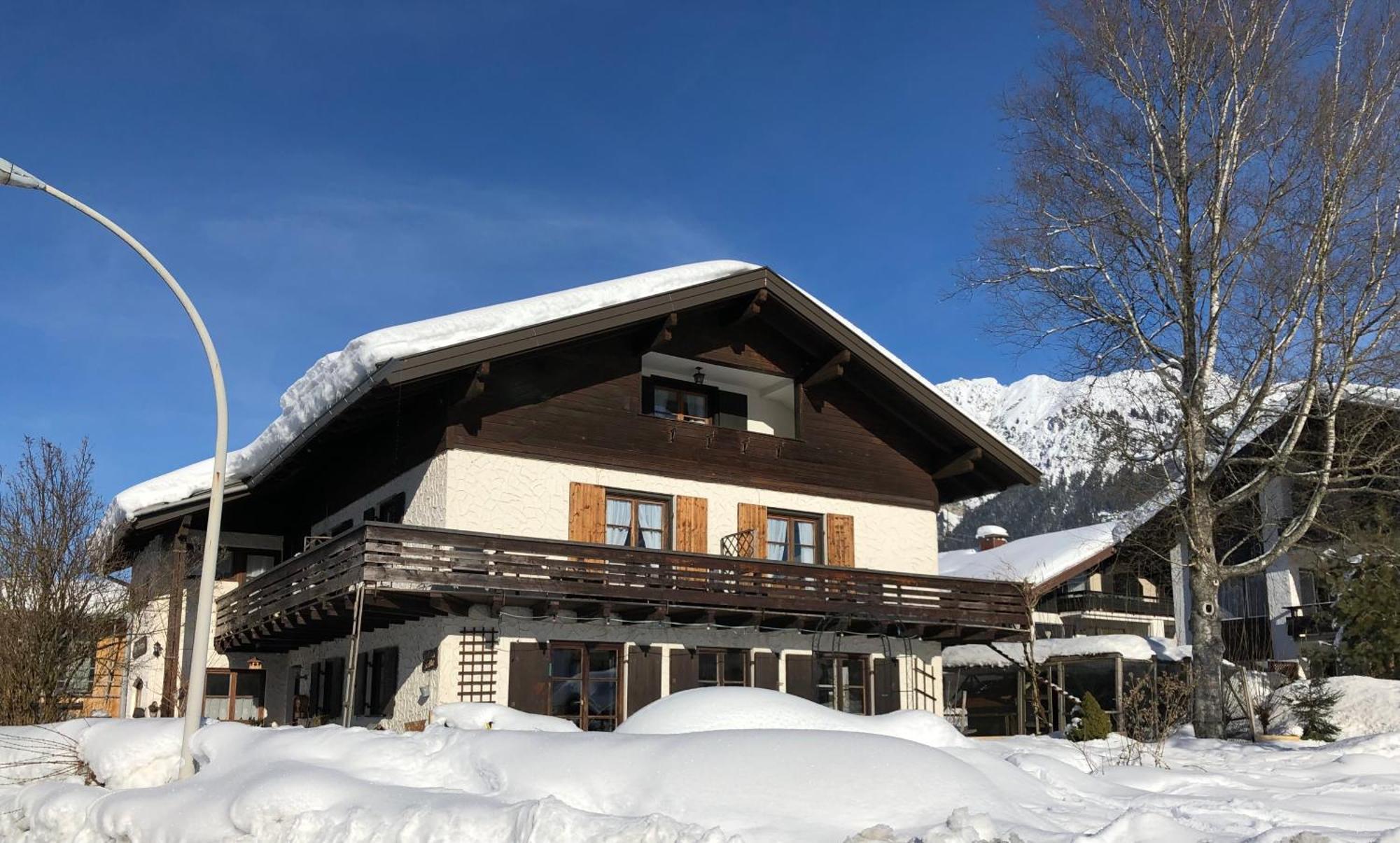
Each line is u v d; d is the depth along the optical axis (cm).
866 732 1002
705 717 984
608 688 1809
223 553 2233
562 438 1853
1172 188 1989
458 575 1628
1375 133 1894
